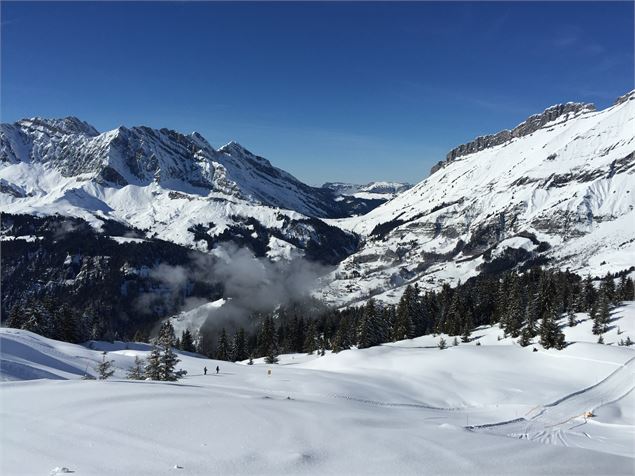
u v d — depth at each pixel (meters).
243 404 24.81
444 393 58.78
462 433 23.53
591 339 88.06
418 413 45.62
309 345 122.69
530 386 61.31
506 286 117.56
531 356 77.88
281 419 22.14
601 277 192.88
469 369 71.44
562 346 78.44
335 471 16.16
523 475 17.11
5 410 20.97
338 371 73.62
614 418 49.12
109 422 19.66
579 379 65.25
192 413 21.75
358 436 20.38
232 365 83.69
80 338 103.00
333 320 147.75
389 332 117.75
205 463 15.88
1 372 43.94
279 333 147.62
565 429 43.44
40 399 23.14
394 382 63.53
